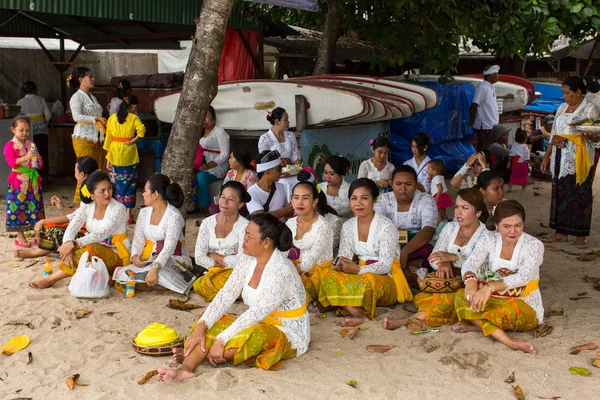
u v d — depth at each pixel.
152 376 4.56
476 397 4.26
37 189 8.07
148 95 12.10
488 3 9.96
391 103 10.00
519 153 12.19
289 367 4.71
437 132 13.52
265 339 4.63
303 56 14.92
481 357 4.84
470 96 14.84
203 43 7.11
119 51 18.33
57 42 17.20
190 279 6.38
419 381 4.49
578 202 8.02
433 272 5.77
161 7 9.52
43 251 7.53
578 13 8.28
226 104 10.09
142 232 6.48
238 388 4.37
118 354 4.97
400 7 9.89
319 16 13.21
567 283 6.70
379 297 5.73
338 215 6.97
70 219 6.77
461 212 5.62
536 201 11.34
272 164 6.64
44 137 13.19
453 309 5.45
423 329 5.42
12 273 6.94
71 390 4.41
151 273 6.16
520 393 4.25
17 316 5.71
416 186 6.63
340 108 9.20
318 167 9.70
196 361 4.62
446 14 10.37
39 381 4.56
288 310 4.84
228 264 6.00
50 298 6.21
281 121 8.57
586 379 4.46
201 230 6.15
